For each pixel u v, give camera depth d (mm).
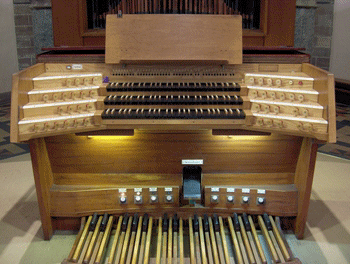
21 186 4055
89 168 3121
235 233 2971
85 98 2852
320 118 2564
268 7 4430
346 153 4949
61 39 4539
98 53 3271
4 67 7605
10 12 7340
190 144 3037
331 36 7008
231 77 3055
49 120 2607
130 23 2984
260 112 2758
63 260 2695
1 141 5363
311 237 3109
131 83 3004
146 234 3000
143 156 3072
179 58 2922
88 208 3088
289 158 3086
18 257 2852
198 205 3148
